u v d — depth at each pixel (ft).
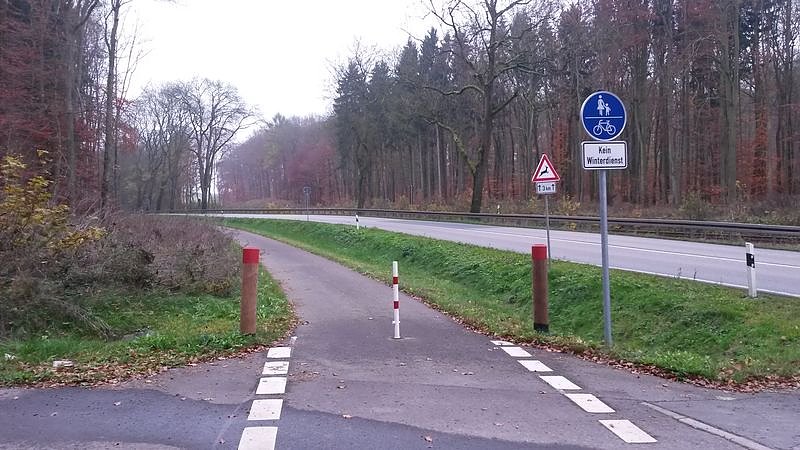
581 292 43.68
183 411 19.57
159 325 35.78
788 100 132.46
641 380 23.95
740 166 135.95
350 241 102.37
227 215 217.97
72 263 36.50
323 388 22.41
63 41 88.94
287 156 335.67
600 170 29.76
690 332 33.73
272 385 22.71
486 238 83.61
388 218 154.71
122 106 117.80
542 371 25.30
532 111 169.27
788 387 23.26
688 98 135.44
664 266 51.55
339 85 209.05
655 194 146.41
